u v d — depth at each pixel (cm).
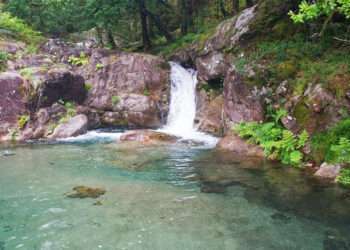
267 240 445
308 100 870
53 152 967
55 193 627
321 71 908
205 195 616
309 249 420
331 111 819
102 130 1353
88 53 1608
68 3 2178
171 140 1132
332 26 1046
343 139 677
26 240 450
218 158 890
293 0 1141
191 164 834
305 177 709
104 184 682
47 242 444
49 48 1661
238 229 477
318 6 514
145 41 2211
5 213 535
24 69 1326
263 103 991
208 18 2159
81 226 489
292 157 795
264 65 1031
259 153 902
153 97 1499
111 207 559
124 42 2580
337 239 443
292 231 468
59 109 1291
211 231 472
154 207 559
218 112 1263
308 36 1088
